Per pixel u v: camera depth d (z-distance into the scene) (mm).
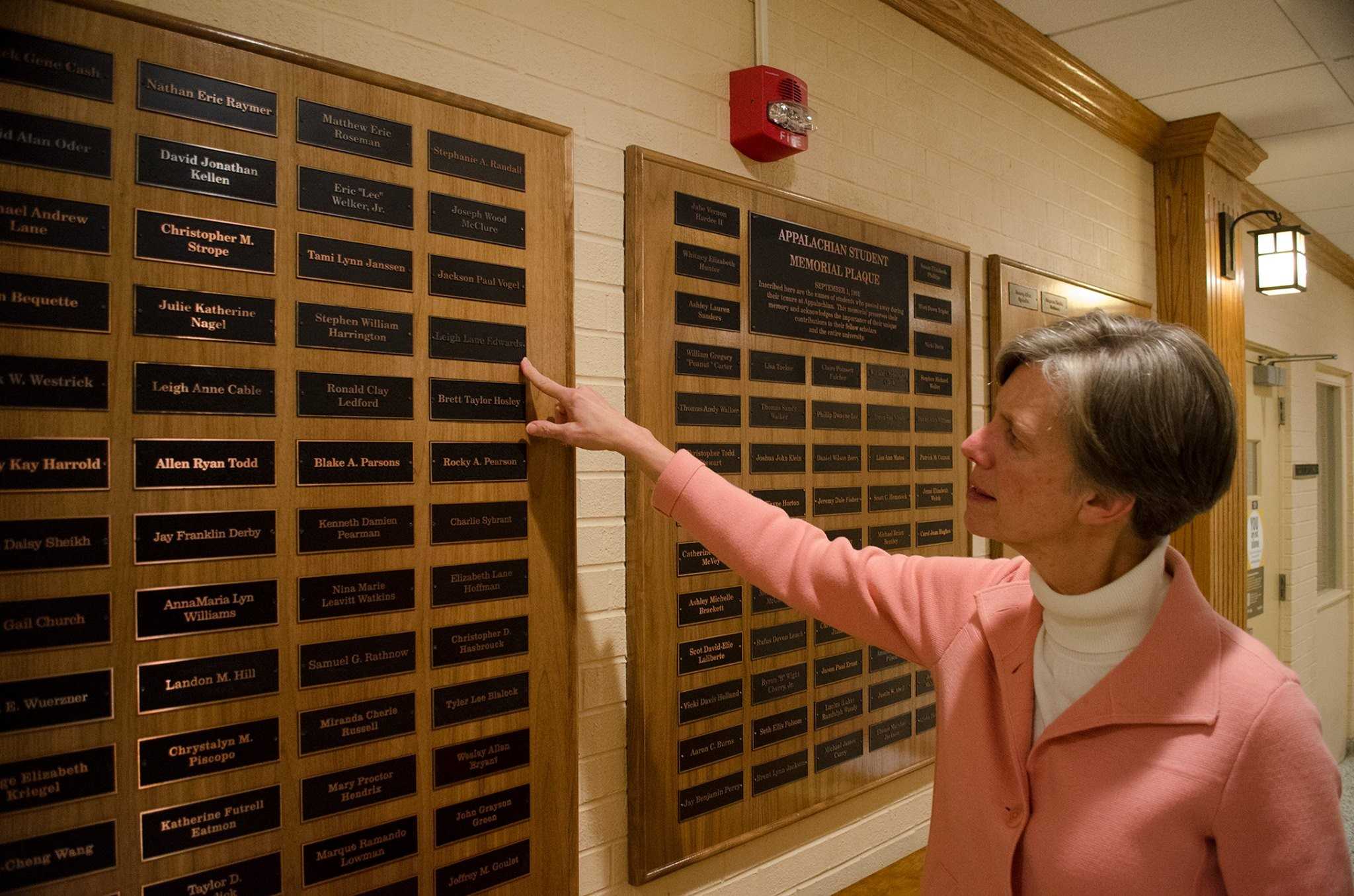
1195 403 718
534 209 1322
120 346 951
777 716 1697
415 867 1176
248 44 1040
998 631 938
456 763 1222
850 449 1866
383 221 1159
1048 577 855
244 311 1039
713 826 1571
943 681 989
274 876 1051
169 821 976
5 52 883
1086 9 2277
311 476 1091
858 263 1896
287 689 1066
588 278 1436
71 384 919
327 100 1110
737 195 1632
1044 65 2490
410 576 1179
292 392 1076
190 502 997
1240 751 717
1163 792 739
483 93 1296
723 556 1186
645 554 1473
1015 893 836
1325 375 5062
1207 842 743
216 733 1011
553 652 1337
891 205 2043
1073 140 2760
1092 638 826
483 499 1259
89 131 933
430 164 1207
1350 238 4699
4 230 881
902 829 2043
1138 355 739
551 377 1339
